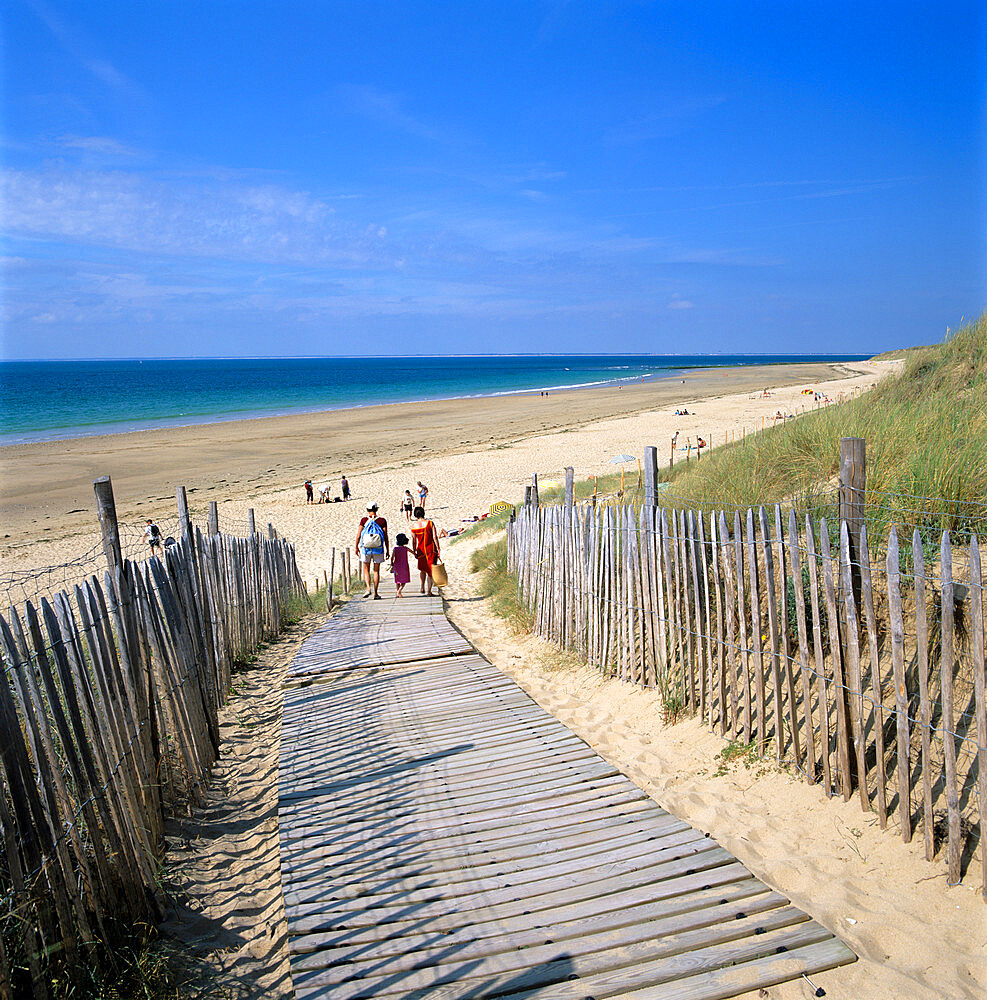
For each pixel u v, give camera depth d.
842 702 3.79
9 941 2.79
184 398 80.25
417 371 172.50
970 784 3.49
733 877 3.45
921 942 2.92
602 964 2.96
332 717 6.12
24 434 45.97
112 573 4.14
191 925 3.59
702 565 5.05
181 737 4.88
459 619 10.23
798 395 45.91
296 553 18.02
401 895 3.54
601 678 6.52
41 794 3.04
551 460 28.33
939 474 4.98
